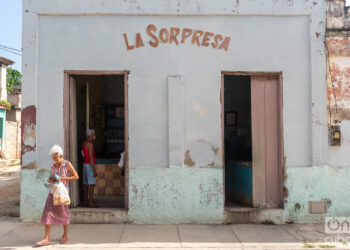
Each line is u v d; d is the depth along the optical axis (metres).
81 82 7.37
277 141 6.70
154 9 6.43
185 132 6.43
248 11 6.49
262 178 6.68
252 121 6.70
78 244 5.22
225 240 5.47
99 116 9.87
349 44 6.58
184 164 6.39
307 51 6.59
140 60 6.46
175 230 5.96
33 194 6.32
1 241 5.30
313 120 6.50
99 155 9.51
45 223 5.00
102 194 8.50
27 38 6.39
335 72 6.57
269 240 5.48
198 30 6.50
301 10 6.54
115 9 6.41
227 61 6.51
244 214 6.41
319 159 6.49
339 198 6.52
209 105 6.46
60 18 6.45
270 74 6.59
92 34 6.45
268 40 6.56
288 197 6.47
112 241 5.38
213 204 6.38
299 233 5.84
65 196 5.02
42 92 6.39
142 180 6.38
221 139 6.44
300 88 6.58
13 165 20.48
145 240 5.44
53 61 6.42
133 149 6.41
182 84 6.44
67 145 6.43
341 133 6.55
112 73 6.45
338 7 6.60
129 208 6.34
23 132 6.34
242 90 9.64
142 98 6.45
